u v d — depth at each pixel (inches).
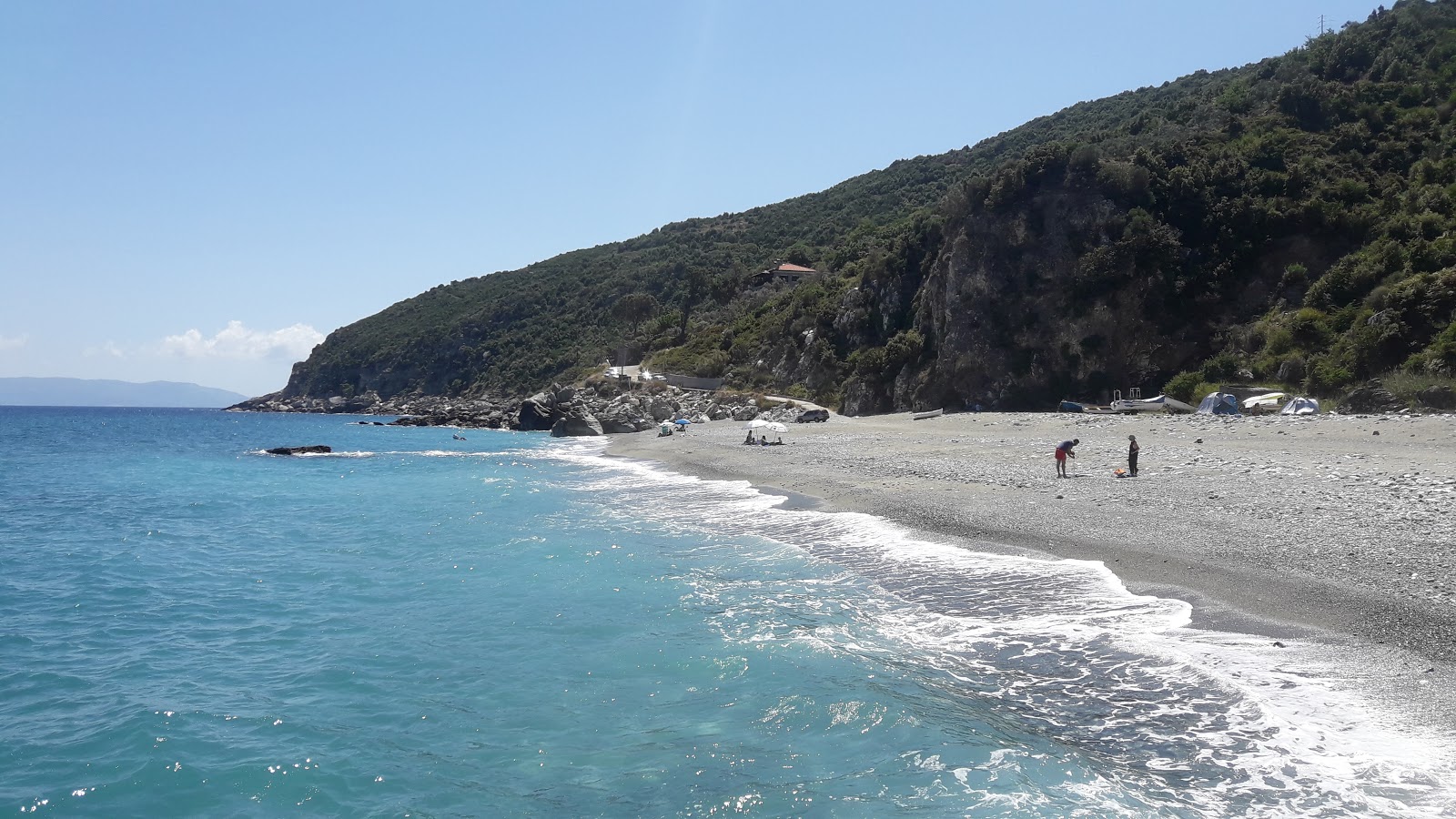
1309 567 521.7
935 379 2588.6
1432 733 318.7
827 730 364.2
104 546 845.8
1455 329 1557.6
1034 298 2480.3
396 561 748.0
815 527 813.9
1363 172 2327.8
